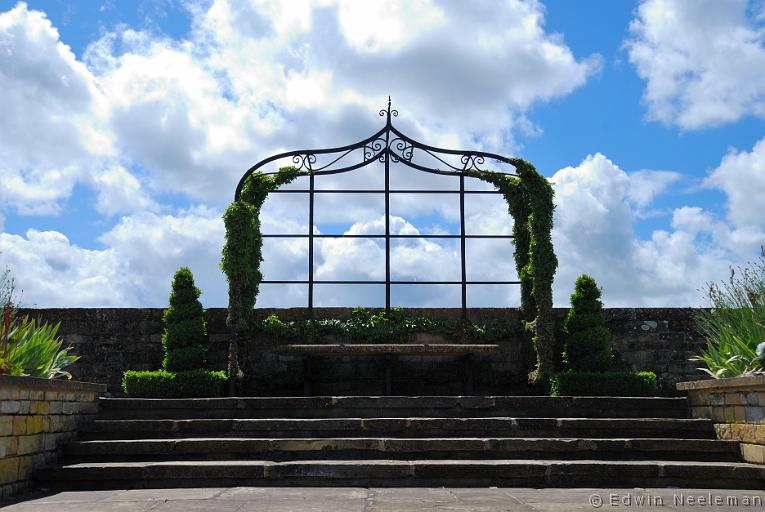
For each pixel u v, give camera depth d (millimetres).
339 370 14273
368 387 14219
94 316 14117
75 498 7082
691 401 10078
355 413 10250
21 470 7605
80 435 9312
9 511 6324
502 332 14508
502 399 10398
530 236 14492
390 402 10305
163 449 8648
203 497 7062
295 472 7953
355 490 7543
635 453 8711
